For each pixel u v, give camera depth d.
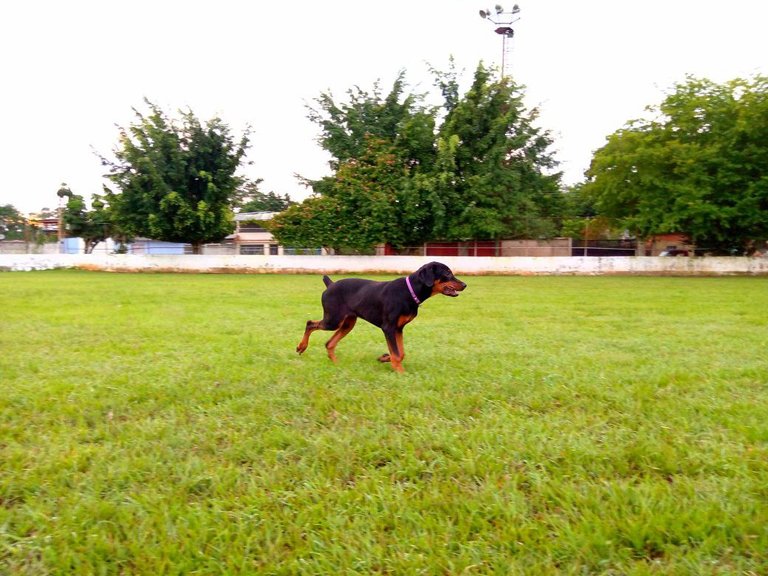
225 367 5.71
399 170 32.59
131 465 3.11
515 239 35.06
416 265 32.75
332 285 6.24
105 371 5.49
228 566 2.19
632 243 34.47
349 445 3.42
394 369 5.64
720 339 7.80
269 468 3.10
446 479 2.96
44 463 3.12
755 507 2.57
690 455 3.19
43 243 40.38
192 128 33.34
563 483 2.88
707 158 28.34
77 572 2.16
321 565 2.19
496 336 8.15
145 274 30.44
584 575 2.13
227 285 20.47
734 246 31.58
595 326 9.40
